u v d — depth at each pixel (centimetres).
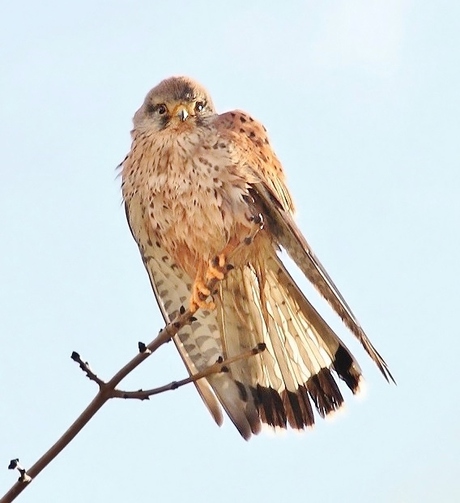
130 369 750
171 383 774
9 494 706
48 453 726
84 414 743
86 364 746
